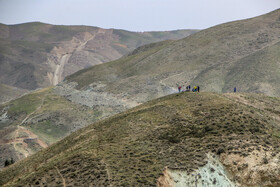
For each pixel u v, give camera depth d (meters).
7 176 54.03
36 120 162.88
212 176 35.09
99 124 65.44
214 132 42.31
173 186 33.03
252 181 35.25
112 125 55.16
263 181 35.16
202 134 42.44
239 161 36.53
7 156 130.00
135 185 31.08
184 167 34.91
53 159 47.88
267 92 133.00
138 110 63.47
